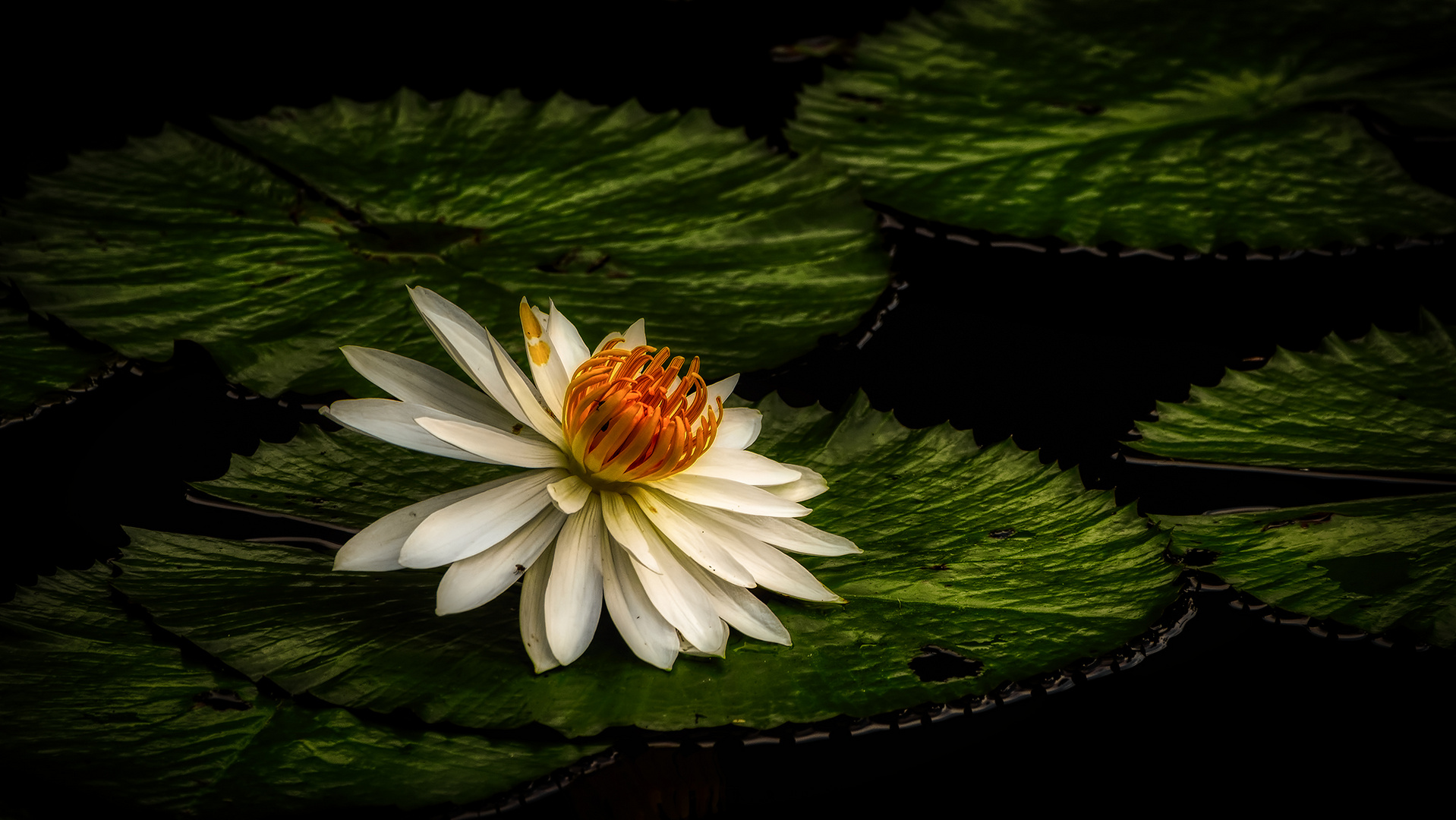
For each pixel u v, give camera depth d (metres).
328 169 2.12
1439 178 2.15
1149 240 2.10
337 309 2.01
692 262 2.07
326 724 1.83
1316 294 2.08
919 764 1.85
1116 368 2.02
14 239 2.03
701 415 1.88
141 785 1.81
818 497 1.93
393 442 1.86
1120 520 1.93
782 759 1.85
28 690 1.83
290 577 1.88
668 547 1.86
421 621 1.87
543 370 1.88
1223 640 1.89
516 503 1.86
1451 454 1.98
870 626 1.88
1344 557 1.93
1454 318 2.06
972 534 1.92
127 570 1.88
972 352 2.03
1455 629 1.90
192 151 2.12
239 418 1.96
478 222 2.09
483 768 1.82
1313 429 1.99
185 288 2.01
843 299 2.05
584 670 1.85
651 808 1.82
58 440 1.94
